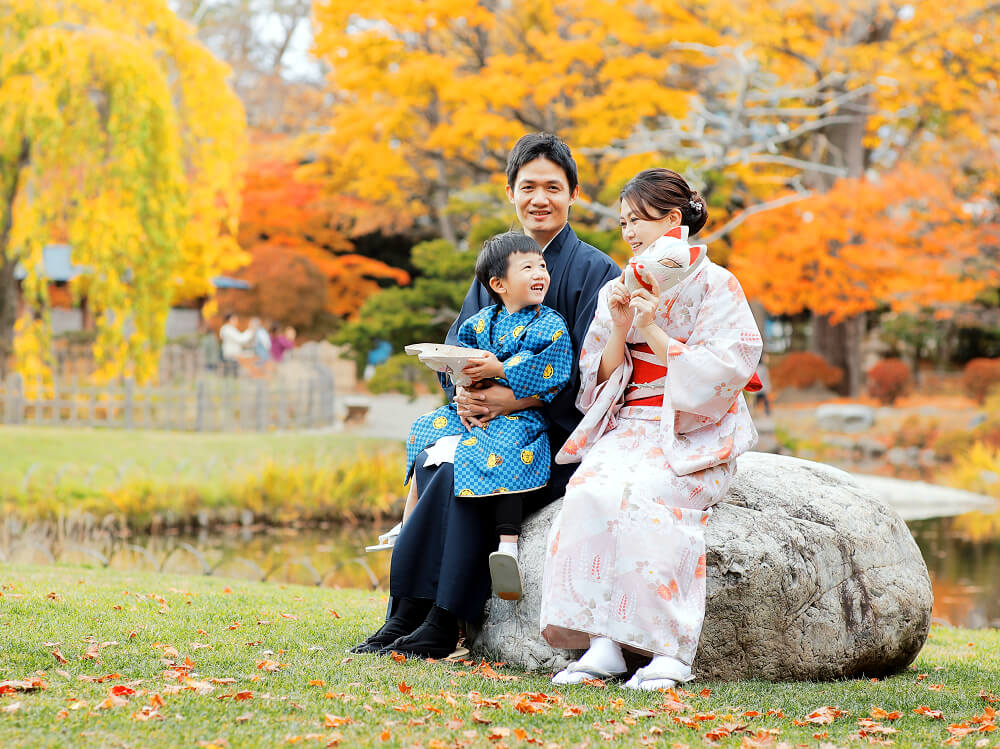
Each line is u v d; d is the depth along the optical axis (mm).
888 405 23719
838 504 3461
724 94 19031
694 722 2592
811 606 3258
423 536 3393
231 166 16531
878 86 17391
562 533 3115
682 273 3219
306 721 2502
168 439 13805
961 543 9984
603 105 15766
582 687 2955
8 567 5797
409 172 19594
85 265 14844
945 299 18688
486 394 3408
